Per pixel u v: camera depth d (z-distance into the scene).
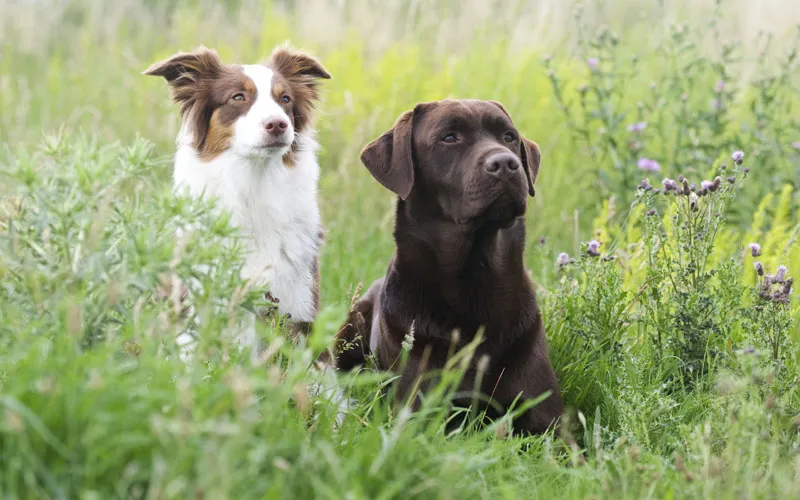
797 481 3.81
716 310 5.91
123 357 3.83
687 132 9.91
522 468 4.18
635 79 12.59
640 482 3.95
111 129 11.62
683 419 5.06
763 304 5.53
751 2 13.48
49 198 3.92
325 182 10.54
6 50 15.05
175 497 3.06
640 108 10.05
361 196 10.35
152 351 3.70
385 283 5.96
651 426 4.84
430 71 13.16
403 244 5.74
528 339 5.46
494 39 13.53
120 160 4.26
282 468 3.25
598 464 4.30
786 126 9.67
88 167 3.96
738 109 11.98
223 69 6.80
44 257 3.92
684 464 4.16
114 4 16.50
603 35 10.30
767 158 9.74
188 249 4.11
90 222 3.94
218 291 4.13
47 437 3.13
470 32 13.92
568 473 4.27
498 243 5.43
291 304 6.62
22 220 3.99
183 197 4.21
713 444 4.43
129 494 3.18
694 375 5.73
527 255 9.19
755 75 11.85
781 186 9.36
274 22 14.11
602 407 5.62
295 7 15.34
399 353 5.64
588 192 10.59
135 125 12.13
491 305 5.42
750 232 8.10
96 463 3.18
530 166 6.09
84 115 12.41
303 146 7.00
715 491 3.78
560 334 6.08
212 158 6.64
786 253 7.18
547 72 12.11
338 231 9.39
